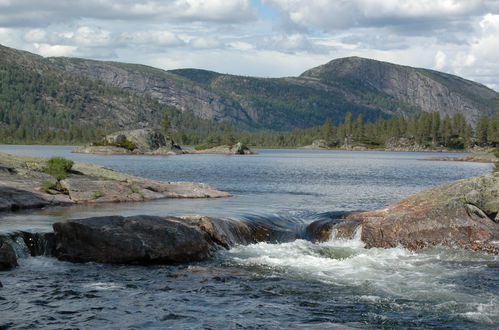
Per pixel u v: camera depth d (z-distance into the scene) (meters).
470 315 15.63
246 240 26.98
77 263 21.53
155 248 21.70
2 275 19.25
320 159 162.62
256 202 40.34
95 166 44.97
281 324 14.60
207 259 22.91
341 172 92.44
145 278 19.42
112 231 21.89
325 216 31.92
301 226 29.89
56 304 15.95
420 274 20.78
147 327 14.18
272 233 28.45
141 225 22.44
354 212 32.19
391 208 30.78
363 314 15.62
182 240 22.36
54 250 22.38
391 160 163.75
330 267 21.73
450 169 112.88
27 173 38.69
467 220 26.58
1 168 37.97
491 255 24.55
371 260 23.33
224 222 26.69
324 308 16.12
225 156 179.12
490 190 29.97
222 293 17.56
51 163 39.62
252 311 15.69
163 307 15.90
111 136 184.00
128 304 16.11
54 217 28.17
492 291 18.28
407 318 15.31
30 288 17.62
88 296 16.88
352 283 19.19
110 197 37.47
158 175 73.56
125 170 84.25
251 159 153.50
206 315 15.25
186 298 16.91
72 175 40.56
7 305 15.72
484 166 130.62
